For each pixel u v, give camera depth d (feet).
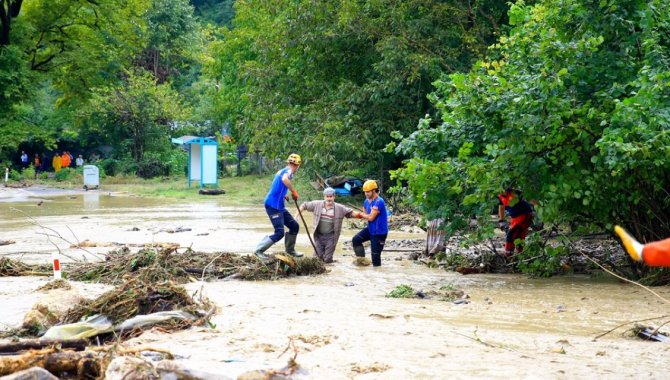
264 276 38.73
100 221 72.64
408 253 50.60
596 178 35.91
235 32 134.92
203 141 125.08
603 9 39.01
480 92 37.73
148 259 38.55
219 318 27.07
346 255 49.32
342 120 84.38
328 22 87.25
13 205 95.50
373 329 25.46
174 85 201.57
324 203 45.14
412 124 83.41
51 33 142.41
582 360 21.57
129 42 153.99
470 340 24.09
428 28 81.35
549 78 36.52
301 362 20.63
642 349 23.18
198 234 60.49
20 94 131.85
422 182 39.52
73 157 193.47
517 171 36.96
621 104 34.12
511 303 31.89
